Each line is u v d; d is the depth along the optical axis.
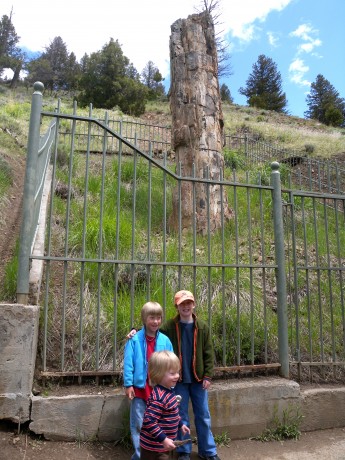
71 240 5.41
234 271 5.19
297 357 4.19
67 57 64.62
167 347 3.11
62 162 9.82
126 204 7.69
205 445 3.13
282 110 64.38
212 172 7.22
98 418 3.14
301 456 3.35
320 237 7.45
